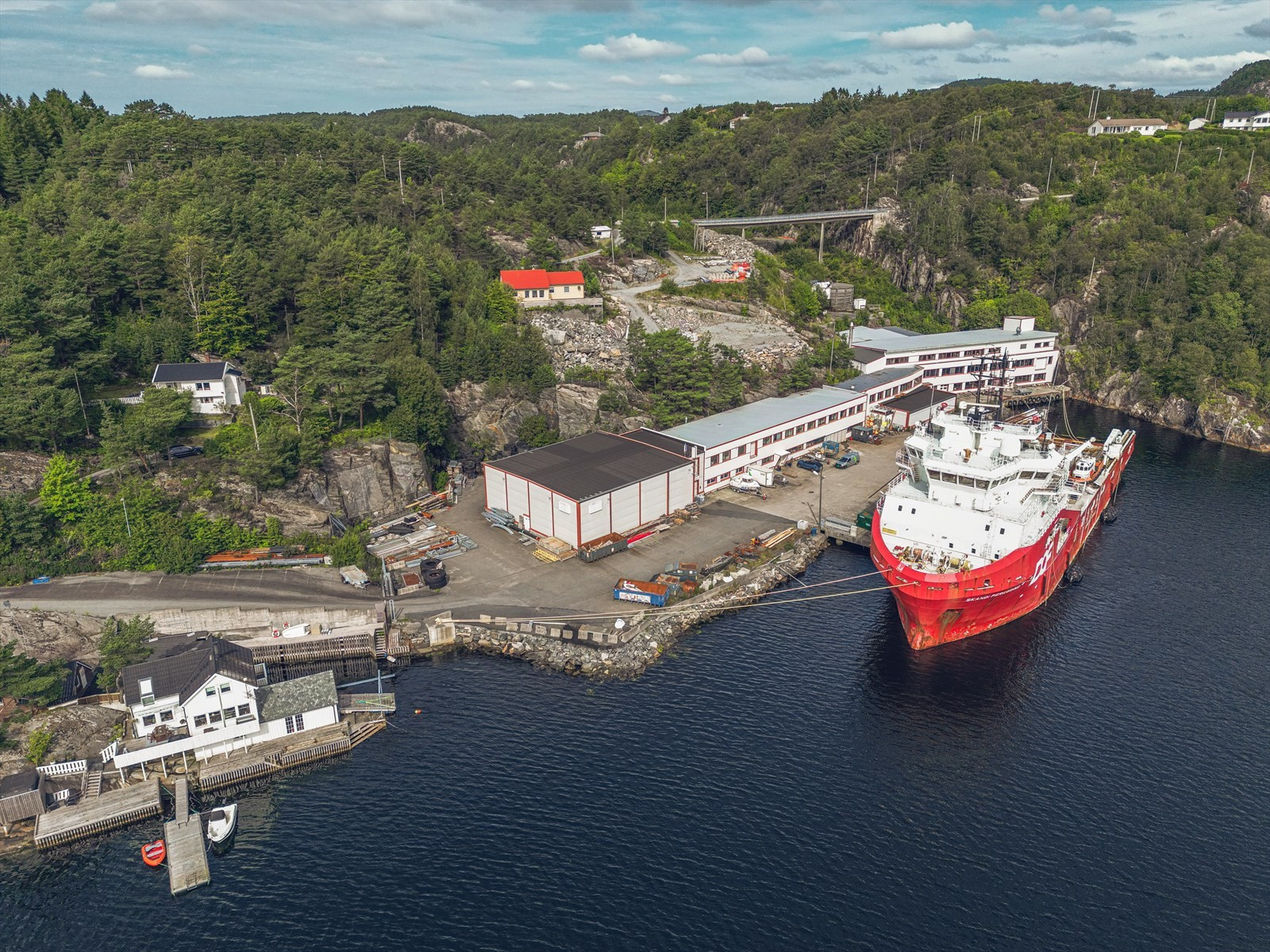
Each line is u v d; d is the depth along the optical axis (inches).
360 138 7711.6
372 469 4485.7
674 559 4042.8
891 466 5300.2
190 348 4867.1
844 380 6476.4
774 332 6963.6
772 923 2114.9
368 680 3157.0
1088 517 4261.8
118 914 2187.5
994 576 3216.0
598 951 2032.5
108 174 6417.3
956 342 7145.7
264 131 7524.6
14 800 2486.5
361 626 3481.8
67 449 4119.1
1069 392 7539.4
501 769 2667.3
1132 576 3993.6
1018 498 3671.3
